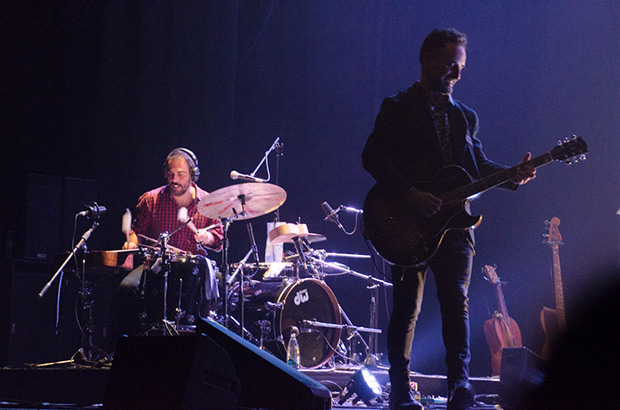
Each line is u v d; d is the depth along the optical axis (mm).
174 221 5902
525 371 3344
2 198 6617
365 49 7844
